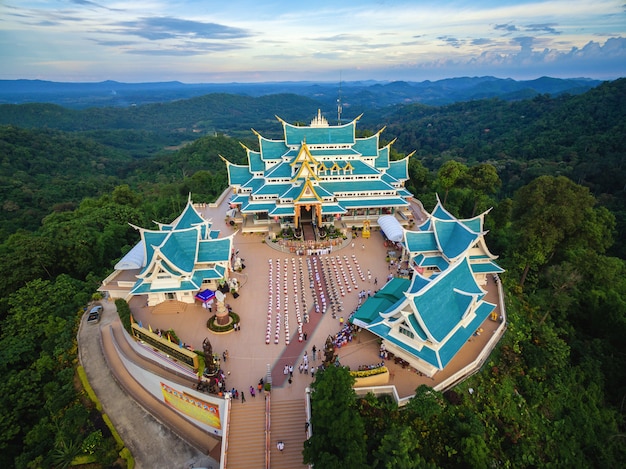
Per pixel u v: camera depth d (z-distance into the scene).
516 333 58.12
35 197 179.00
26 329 62.22
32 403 52.28
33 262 73.31
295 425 42.12
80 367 55.44
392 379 46.53
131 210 103.19
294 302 63.00
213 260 64.69
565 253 77.94
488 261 66.31
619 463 51.22
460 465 39.72
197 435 47.22
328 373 37.69
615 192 145.38
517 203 79.62
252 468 39.44
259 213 95.56
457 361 50.34
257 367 48.78
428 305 47.09
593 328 71.94
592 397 57.53
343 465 32.47
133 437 47.25
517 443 44.81
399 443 35.75
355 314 55.12
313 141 96.81
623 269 80.69
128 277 69.19
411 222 96.31
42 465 43.25
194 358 46.19
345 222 94.62
